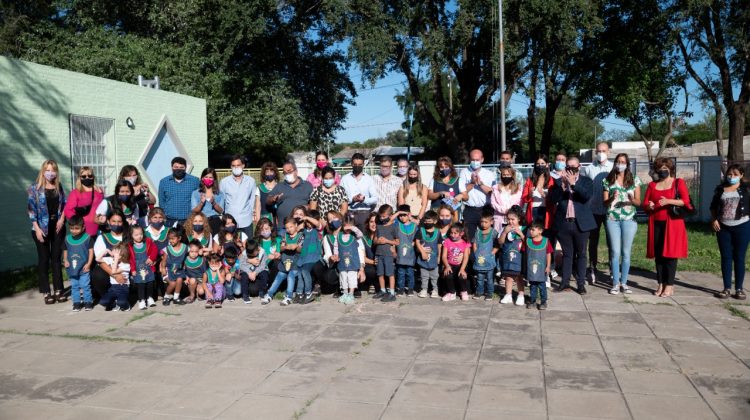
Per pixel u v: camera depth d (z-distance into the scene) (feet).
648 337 19.06
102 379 16.16
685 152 126.93
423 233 24.75
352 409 13.85
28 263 33.19
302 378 15.90
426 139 163.73
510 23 75.61
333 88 97.66
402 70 91.04
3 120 31.81
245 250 24.88
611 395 14.43
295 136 85.81
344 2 77.61
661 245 24.21
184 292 26.45
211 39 83.35
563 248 25.20
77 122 36.96
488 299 24.40
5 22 87.76
